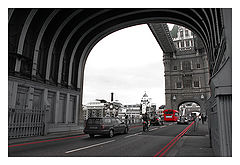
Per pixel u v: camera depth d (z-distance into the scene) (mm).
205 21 15703
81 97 22734
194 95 55375
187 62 58688
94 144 9633
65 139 11891
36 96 16000
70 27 19766
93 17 19969
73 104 21578
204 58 55531
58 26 17938
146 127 18562
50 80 18000
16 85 13672
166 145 9297
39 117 13688
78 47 22906
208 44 17531
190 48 59938
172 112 42875
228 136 4359
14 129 11312
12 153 7160
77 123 21375
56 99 18172
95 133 12508
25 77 14766
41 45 17328
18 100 14000
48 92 17469
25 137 11852
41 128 13555
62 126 18609
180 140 11180
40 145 9250
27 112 12359
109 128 12977
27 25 14711
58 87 18625
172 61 60688
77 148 8367
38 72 16609
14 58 13898
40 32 16391
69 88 20562
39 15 16375
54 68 18938
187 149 7926
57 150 7840
